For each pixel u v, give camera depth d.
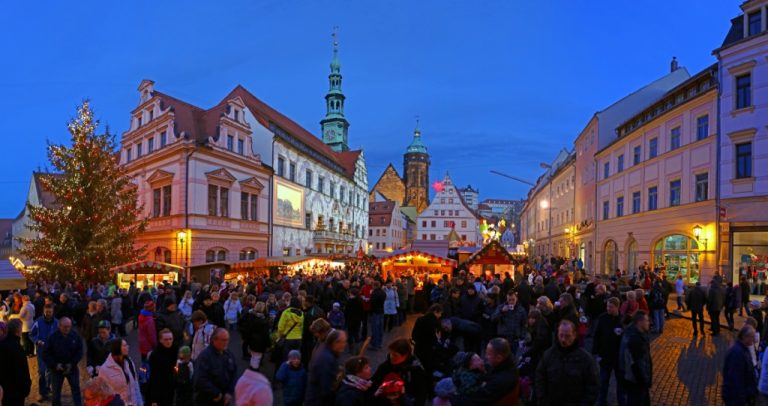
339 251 59.56
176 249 34.09
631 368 7.52
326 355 6.61
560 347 6.15
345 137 83.44
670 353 13.76
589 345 14.57
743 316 20.53
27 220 65.06
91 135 28.55
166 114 36.38
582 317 10.59
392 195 129.50
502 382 5.58
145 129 38.88
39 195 61.12
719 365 12.43
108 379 6.95
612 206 38.72
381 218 100.62
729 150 25.05
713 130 25.97
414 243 35.22
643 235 32.91
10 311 15.52
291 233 47.50
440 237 99.25
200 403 6.48
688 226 27.77
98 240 27.23
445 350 9.02
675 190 29.50
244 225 39.56
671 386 10.58
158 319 10.12
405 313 20.28
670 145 30.14
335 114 81.88
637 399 7.52
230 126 38.47
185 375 7.62
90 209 27.53
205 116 39.03
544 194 71.88
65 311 16.47
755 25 24.70
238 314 16.22
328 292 16.78
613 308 9.18
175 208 34.62
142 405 7.55
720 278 17.98
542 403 6.16
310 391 6.55
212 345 6.70
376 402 5.61
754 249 24.06
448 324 9.30
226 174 37.34
